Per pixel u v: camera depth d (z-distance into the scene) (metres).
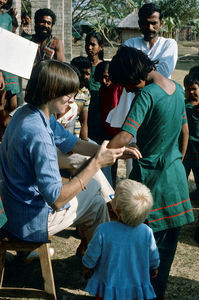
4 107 6.03
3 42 2.75
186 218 2.77
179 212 2.72
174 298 3.11
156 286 2.64
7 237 2.69
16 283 3.21
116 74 2.60
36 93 2.44
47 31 5.26
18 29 9.24
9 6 5.99
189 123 4.52
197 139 4.56
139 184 2.45
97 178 3.27
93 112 4.54
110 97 4.39
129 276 2.45
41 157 2.39
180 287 3.24
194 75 4.43
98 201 3.05
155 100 2.54
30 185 2.55
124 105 3.94
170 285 3.26
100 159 2.51
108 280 2.44
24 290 2.71
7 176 2.58
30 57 2.89
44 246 2.67
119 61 2.56
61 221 2.85
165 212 2.70
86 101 4.17
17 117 2.51
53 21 5.29
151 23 4.34
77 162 3.28
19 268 3.41
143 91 2.55
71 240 3.89
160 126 2.59
